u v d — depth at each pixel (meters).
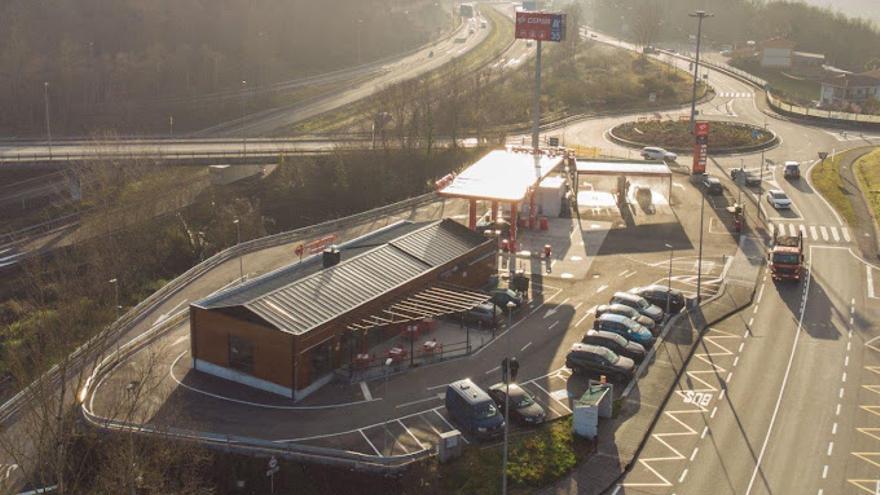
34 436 60.69
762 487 59.09
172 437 60.25
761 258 104.94
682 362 77.00
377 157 146.00
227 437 62.06
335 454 60.38
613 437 64.69
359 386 72.38
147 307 90.31
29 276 101.12
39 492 58.47
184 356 78.12
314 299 75.25
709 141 161.75
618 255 106.06
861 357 79.00
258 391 71.69
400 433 64.94
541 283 96.56
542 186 120.56
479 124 170.12
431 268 85.62
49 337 78.44
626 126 177.00
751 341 82.00
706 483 59.56
